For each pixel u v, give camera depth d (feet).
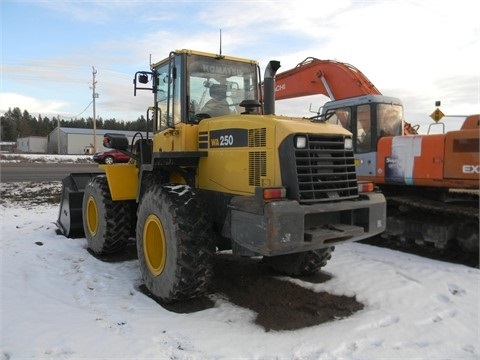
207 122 16.05
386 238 24.12
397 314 13.89
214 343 11.49
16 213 32.42
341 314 14.02
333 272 18.31
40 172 70.69
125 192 19.80
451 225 20.97
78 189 25.13
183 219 13.85
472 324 13.16
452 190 22.77
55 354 10.52
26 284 15.80
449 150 20.53
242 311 14.01
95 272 17.87
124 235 20.26
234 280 17.22
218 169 15.47
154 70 19.17
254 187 13.91
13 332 11.57
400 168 22.57
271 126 13.43
